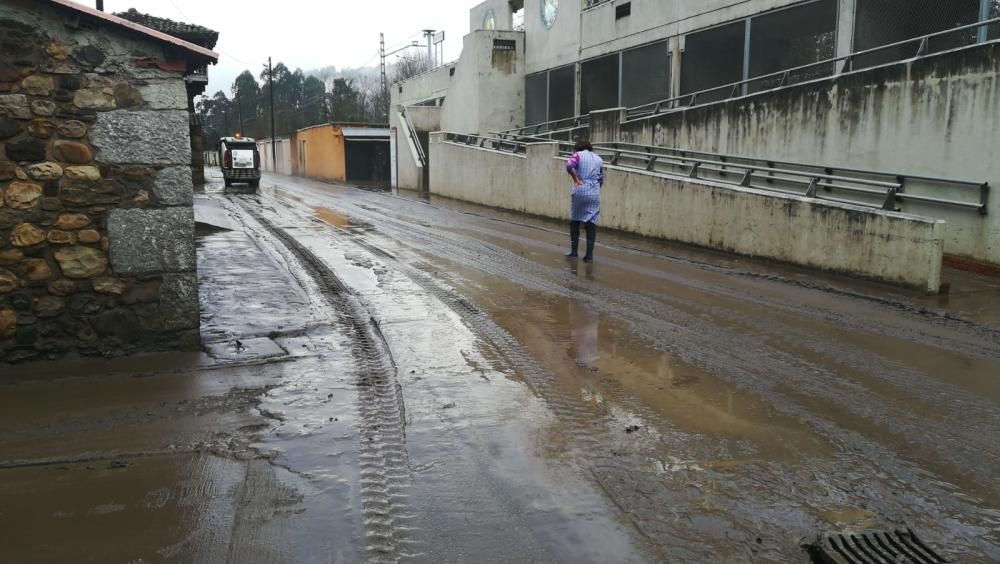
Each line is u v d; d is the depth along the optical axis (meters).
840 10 14.36
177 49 5.63
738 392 5.07
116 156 5.59
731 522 3.32
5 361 5.47
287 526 3.28
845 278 9.53
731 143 14.34
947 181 10.34
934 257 8.46
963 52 10.05
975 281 9.36
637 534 3.21
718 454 4.05
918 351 6.10
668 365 5.70
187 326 5.97
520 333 6.67
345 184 37.22
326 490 3.63
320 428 4.43
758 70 16.62
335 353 6.02
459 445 4.18
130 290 5.77
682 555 3.05
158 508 3.44
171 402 4.84
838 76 11.95
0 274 5.38
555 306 7.81
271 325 6.82
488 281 9.25
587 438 4.27
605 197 15.06
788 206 10.45
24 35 5.23
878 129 11.34
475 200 22.67
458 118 29.84
